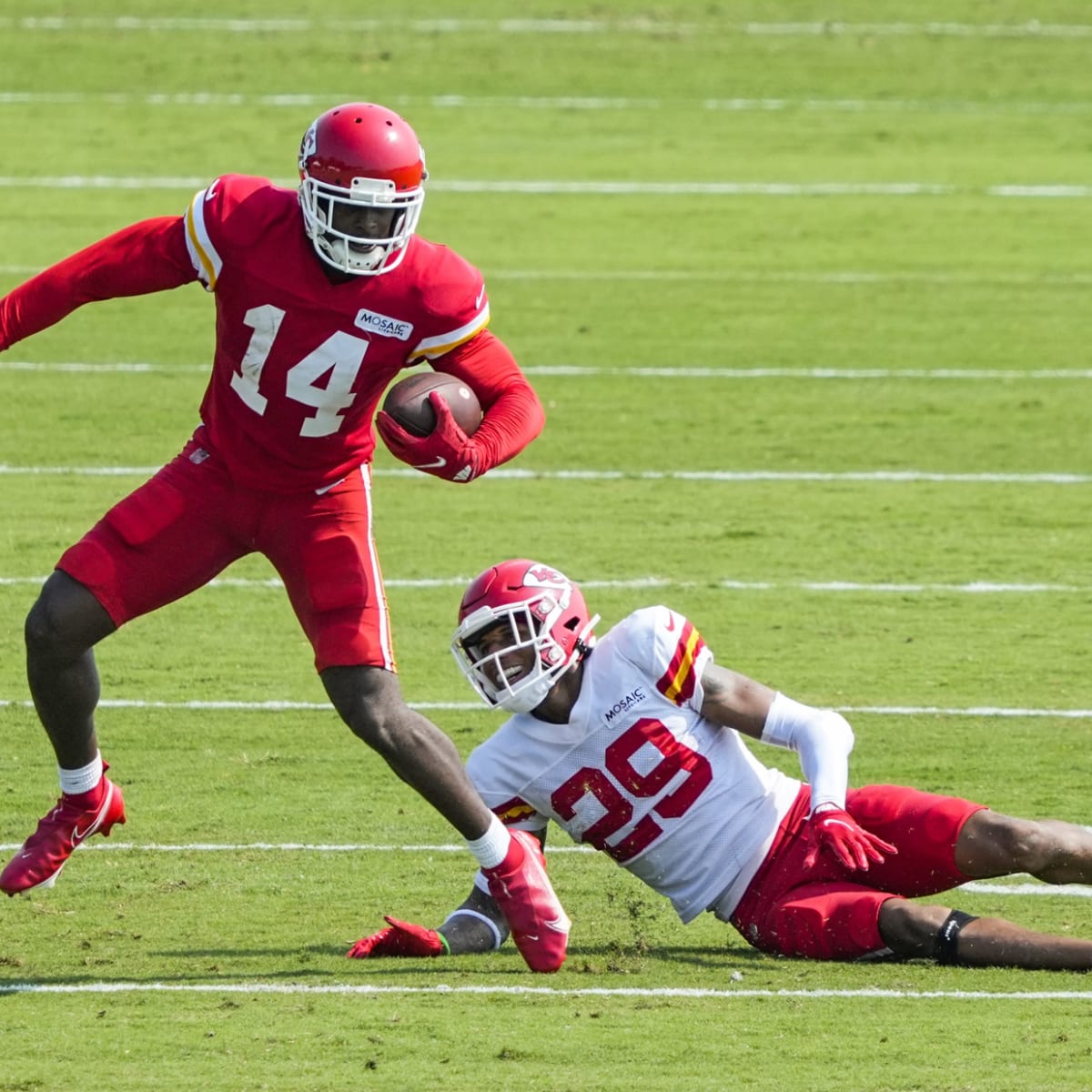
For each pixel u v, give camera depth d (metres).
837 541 34.81
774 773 18.41
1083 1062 14.80
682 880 18.12
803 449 40.75
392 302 16.44
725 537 34.97
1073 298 53.59
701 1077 14.44
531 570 17.77
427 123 72.25
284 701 27.03
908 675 27.94
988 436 41.69
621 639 17.89
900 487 38.22
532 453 40.38
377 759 24.83
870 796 18.05
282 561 17.38
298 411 16.62
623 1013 16.03
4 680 27.70
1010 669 28.27
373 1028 15.60
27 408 42.91
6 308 16.67
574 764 17.88
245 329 16.45
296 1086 14.28
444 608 31.08
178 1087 14.25
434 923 19.09
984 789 23.30
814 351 48.38
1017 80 80.19
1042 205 63.94
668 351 48.12
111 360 46.97
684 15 88.12
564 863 21.33
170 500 17.11
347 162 15.77
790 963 17.62
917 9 89.94
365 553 17.22
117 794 18.25
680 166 68.00
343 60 79.94
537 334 49.38
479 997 16.50
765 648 29.09
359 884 20.38
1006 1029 15.59
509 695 17.61
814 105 76.56
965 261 57.41
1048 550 34.41
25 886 17.83
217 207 16.38
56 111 72.44
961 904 19.78
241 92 75.62
